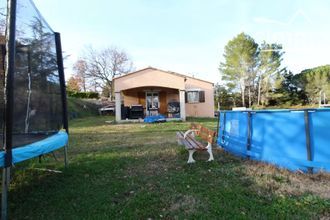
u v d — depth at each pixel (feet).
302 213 9.07
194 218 9.11
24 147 10.92
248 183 12.37
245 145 17.62
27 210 10.43
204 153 19.62
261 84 111.75
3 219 9.12
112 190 12.27
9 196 12.06
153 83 54.39
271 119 15.52
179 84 54.60
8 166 9.23
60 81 18.39
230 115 20.11
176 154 19.67
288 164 14.37
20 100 13.21
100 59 120.98
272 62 110.22
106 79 121.80
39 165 17.33
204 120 53.93
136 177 14.17
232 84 114.11
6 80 9.64
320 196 10.44
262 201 10.21
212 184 12.42
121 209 10.12
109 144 25.95
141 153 20.58
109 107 87.81
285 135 14.66
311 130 13.47
